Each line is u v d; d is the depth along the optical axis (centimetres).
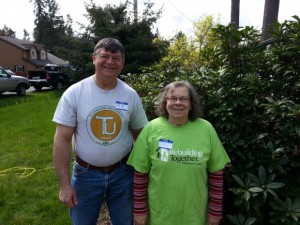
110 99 215
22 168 518
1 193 418
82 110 211
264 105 246
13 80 1572
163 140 202
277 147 258
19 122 889
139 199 216
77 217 237
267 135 269
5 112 1067
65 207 378
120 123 217
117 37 1498
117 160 225
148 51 1487
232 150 256
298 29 255
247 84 279
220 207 209
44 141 678
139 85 392
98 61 206
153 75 403
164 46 1400
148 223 219
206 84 287
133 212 234
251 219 225
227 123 261
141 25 1502
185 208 202
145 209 217
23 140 695
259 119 275
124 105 218
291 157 264
